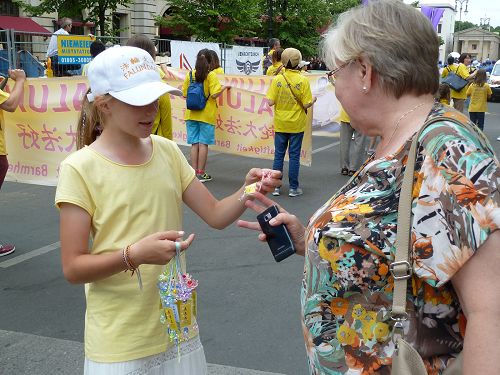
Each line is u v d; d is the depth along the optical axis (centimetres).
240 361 314
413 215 120
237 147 838
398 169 128
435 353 125
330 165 907
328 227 133
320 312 138
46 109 585
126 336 182
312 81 1037
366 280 129
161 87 179
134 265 170
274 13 2411
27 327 356
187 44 1445
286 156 787
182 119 886
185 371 195
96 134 192
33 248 504
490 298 111
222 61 1488
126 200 180
